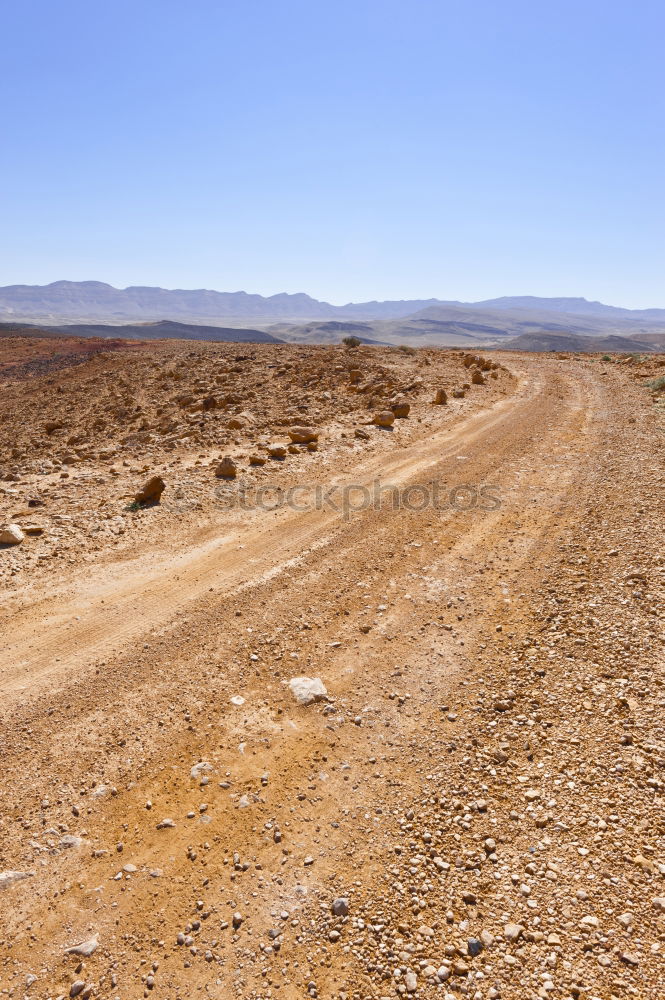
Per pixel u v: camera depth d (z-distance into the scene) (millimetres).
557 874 3717
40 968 3367
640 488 10453
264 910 3652
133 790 4598
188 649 6355
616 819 4059
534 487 11438
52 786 4625
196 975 3303
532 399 21844
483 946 3332
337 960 3336
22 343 73562
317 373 27469
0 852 4074
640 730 4828
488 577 7801
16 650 6359
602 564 7719
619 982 3055
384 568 8211
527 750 4820
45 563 8430
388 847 4043
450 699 5508
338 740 5074
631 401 19953
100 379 35125
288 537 9367
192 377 29906
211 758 4898
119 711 5426
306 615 7023
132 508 10586
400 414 19156
